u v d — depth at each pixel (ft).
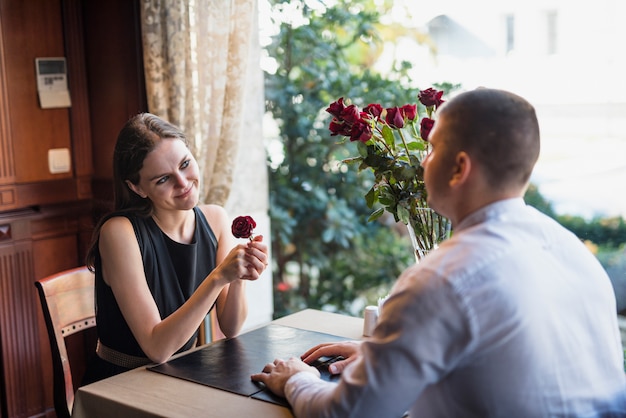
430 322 3.58
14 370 9.14
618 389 4.05
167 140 6.11
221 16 8.73
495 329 3.59
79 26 9.63
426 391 3.90
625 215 9.27
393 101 12.14
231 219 10.02
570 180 9.73
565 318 3.85
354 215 13.20
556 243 4.00
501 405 3.68
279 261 13.74
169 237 6.41
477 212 3.93
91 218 9.93
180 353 6.03
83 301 6.91
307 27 12.52
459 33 11.19
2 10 8.80
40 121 9.30
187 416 4.50
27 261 9.16
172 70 8.89
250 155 10.18
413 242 5.49
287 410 4.57
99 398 4.86
